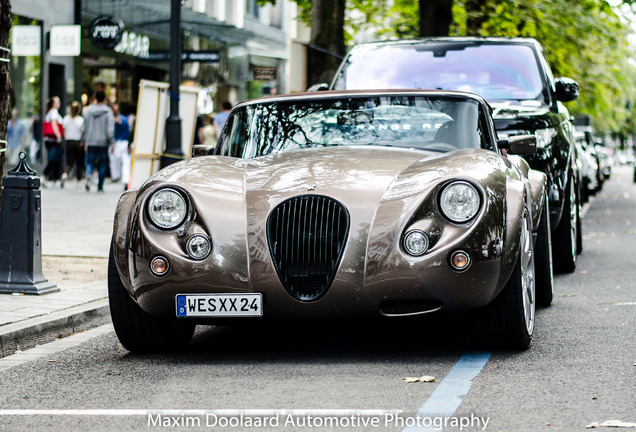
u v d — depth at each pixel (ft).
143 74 97.30
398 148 21.25
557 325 22.66
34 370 19.03
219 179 19.03
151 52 96.02
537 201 24.08
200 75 102.22
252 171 19.60
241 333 22.61
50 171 76.33
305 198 18.13
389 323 18.19
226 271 17.93
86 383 17.53
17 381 18.02
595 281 31.07
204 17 102.42
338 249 17.78
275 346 20.68
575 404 14.93
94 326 24.59
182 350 20.68
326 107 22.86
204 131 68.90
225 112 67.36
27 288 26.71
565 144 31.09
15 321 22.40
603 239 46.78
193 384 16.99
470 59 33.14
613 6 76.28
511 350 19.56
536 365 17.99
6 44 24.29
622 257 38.37
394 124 22.16
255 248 17.92
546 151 29.37
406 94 22.98
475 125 22.21
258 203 18.26
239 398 15.76
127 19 90.79
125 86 93.81
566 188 31.71
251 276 17.88
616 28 81.92
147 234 18.34
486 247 17.75
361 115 22.47
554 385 16.29
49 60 81.35
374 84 32.81
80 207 57.31
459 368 17.79
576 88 33.04
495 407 14.82
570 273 33.42
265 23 118.01
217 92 106.52
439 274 17.56
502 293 18.79
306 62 49.06
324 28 49.08
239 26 110.11
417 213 17.76
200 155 23.41
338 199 18.03
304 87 49.03
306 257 17.90
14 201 26.84
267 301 17.90
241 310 17.98
